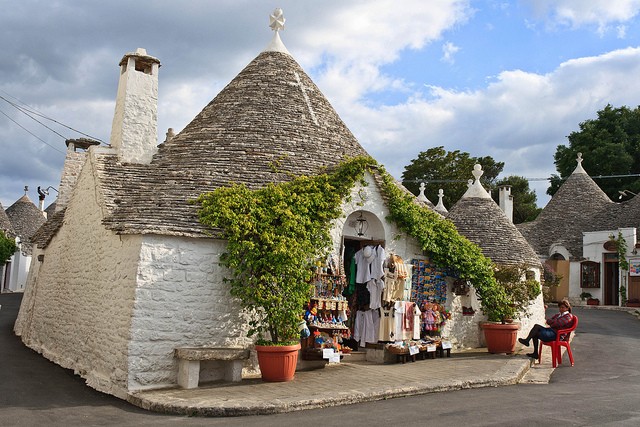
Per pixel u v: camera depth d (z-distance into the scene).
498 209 20.77
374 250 13.13
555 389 10.20
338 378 10.59
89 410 8.74
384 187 13.20
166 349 10.25
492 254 18.66
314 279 11.87
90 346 11.94
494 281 14.81
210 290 10.79
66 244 15.30
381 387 9.66
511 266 16.77
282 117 14.05
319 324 11.81
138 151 13.75
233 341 10.97
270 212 11.22
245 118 13.81
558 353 13.45
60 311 14.75
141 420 7.98
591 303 31.69
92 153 13.60
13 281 41.59
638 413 7.98
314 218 11.80
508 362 12.89
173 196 11.48
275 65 15.40
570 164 43.44
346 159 13.44
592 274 32.28
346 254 13.90
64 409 8.80
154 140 14.01
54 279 16.03
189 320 10.52
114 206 12.09
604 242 31.83
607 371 12.48
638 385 10.66
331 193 12.09
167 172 12.73
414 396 9.50
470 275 14.36
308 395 8.99
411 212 13.37
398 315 12.91
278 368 10.25
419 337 13.48
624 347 16.47
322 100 15.40
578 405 8.58
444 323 14.52
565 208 36.03
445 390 10.00
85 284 12.96
